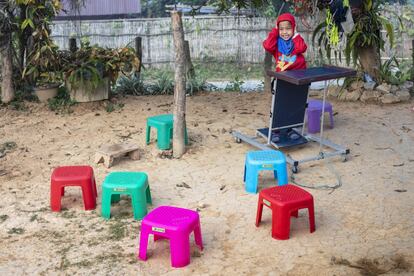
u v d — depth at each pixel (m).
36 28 9.31
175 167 6.64
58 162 6.88
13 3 9.23
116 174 5.44
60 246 4.79
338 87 10.26
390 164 6.54
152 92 10.86
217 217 5.29
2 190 6.01
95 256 4.61
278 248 4.68
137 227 5.11
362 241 4.74
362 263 4.39
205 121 8.59
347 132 7.84
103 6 19.12
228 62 17.38
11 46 9.64
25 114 9.09
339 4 7.36
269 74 6.28
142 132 8.07
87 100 9.48
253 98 10.20
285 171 5.79
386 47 15.78
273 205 4.81
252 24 16.84
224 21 17.16
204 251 4.65
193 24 17.44
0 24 9.30
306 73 6.07
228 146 7.34
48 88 9.63
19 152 7.25
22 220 5.29
